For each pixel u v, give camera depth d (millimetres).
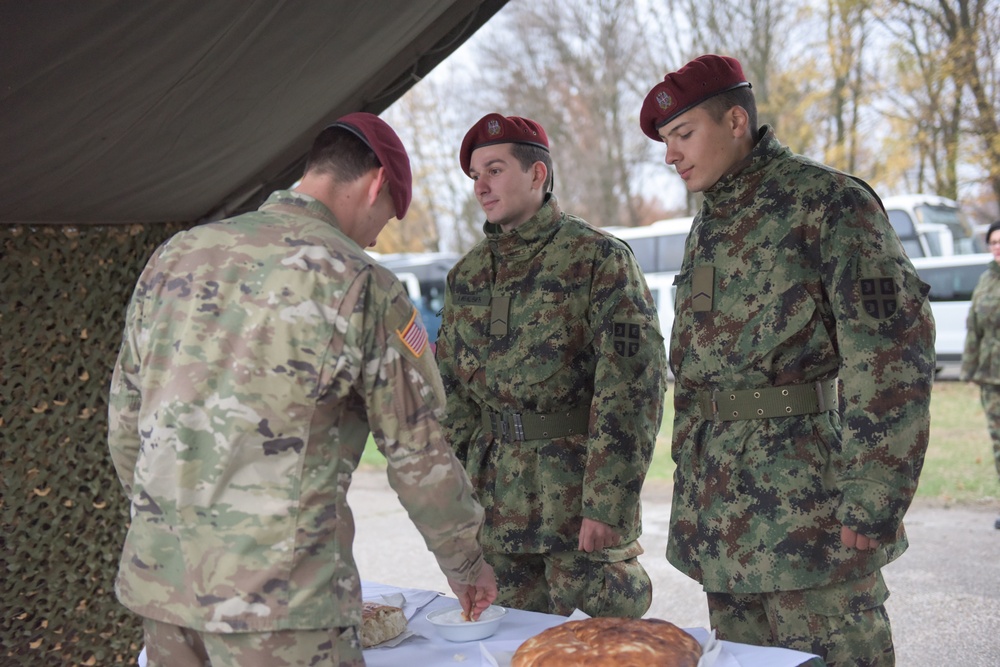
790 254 2141
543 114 23969
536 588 2676
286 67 3051
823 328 2121
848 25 17047
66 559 3918
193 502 1469
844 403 2002
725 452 2189
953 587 5066
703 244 2312
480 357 2697
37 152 3045
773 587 2074
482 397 2715
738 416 2191
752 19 18453
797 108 17984
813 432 2117
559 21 23188
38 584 3854
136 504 1523
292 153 3822
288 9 2707
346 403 1567
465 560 1681
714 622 2295
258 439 1470
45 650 3861
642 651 1536
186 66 2793
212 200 4043
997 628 4336
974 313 6500
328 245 1564
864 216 2074
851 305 2018
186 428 1475
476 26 3377
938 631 4340
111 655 4020
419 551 6539
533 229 2646
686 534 2268
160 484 1490
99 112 2879
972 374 6543
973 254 14422
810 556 2055
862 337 1990
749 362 2164
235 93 3090
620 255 2609
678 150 2289
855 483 1967
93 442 3990
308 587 1456
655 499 8023
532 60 23828
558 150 24172
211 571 1451
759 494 2123
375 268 1578
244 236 1578
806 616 2076
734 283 2217
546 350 2584
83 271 3953
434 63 3471
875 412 1957
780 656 1634
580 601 2553
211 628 1438
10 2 2238
